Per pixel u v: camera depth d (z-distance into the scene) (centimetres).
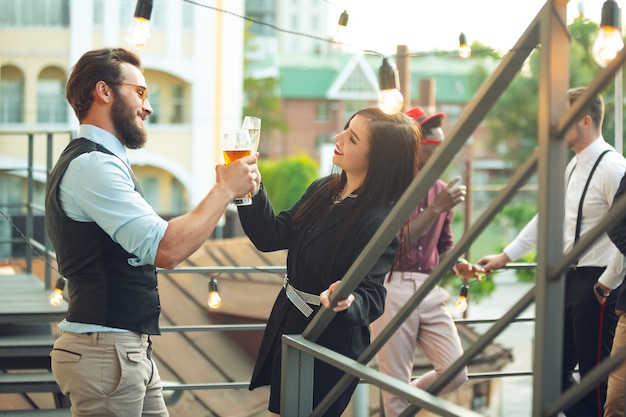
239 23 3850
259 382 345
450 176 3167
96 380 298
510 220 3512
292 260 336
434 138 443
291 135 6831
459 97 6912
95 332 298
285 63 7019
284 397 298
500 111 5653
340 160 330
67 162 299
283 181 5009
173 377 899
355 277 267
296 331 327
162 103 3838
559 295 200
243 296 1043
